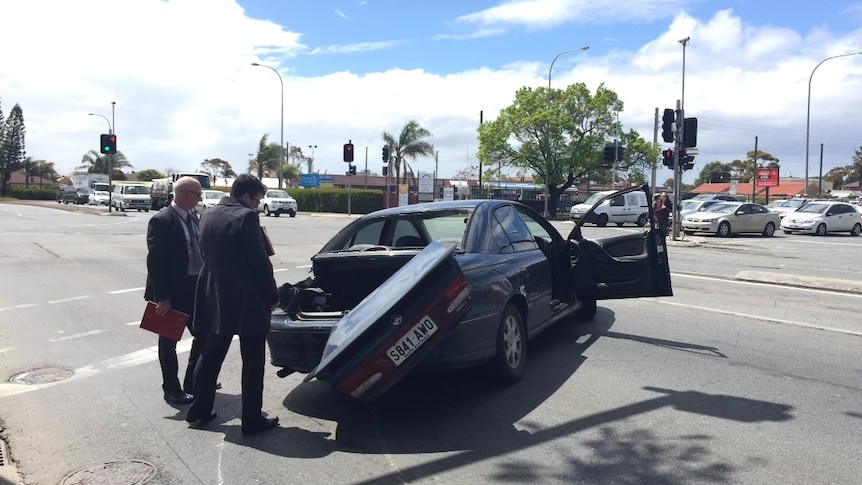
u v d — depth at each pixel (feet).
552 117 135.74
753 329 24.00
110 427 15.06
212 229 14.33
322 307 17.51
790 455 12.81
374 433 14.53
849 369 18.72
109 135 109.40
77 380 18.63
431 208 19.39
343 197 160.35
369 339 13.48
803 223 90.17
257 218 14.43
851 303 29.53
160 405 16.62
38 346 22.30
